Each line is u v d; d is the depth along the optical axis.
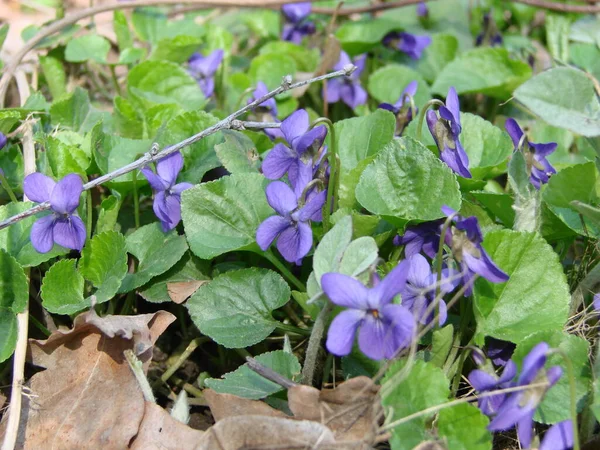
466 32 0.50
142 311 0.35
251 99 0.40
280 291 0.32
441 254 0.29
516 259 0.30
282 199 0.30
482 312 0.30
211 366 0.34
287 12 0.48
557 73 0.31
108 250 0.32
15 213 0.33
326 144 0.34
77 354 0.30
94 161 0.35
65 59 0.44
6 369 0.32
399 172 0.32
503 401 0.27
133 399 0.29
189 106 0.42
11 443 0.29
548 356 0.29
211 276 0.33
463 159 0.32
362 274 0.28
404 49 0.47
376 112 0.35
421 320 0.28
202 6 0.51
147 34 0.47
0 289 0.31
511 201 0.33
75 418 0.29
